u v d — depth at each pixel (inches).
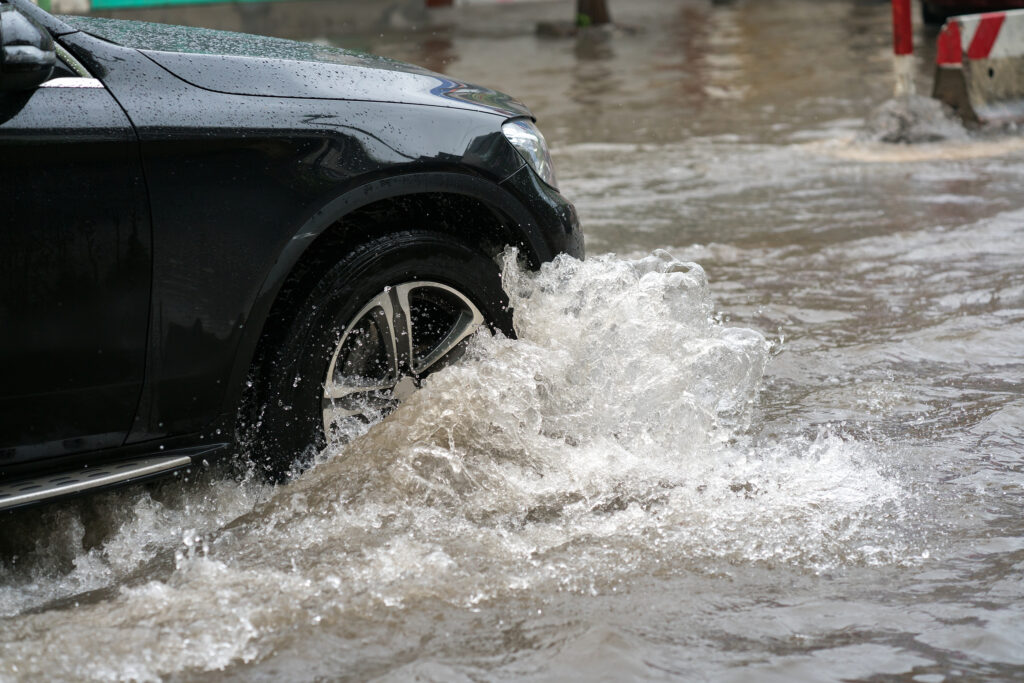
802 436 149.4
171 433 122.2
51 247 111.0
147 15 850.8
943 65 393.4
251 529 122.3
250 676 95.8
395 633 102.3
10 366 111.0
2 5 113.5
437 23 930.7
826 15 929.5
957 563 114.3
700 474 136.7
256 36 145.3
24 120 109.3
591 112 481.1
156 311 117.5
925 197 302.2
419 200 140.6
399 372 138.4
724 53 695.1
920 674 95.0
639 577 112.3
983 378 170.1
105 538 122.1
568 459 139.7
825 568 113.6
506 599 108.1
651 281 155.9
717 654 98.6
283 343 128.3
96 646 100.0
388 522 123.4
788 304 211.8
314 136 125.6
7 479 114.0
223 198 119.8
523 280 147.2
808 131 416.2
